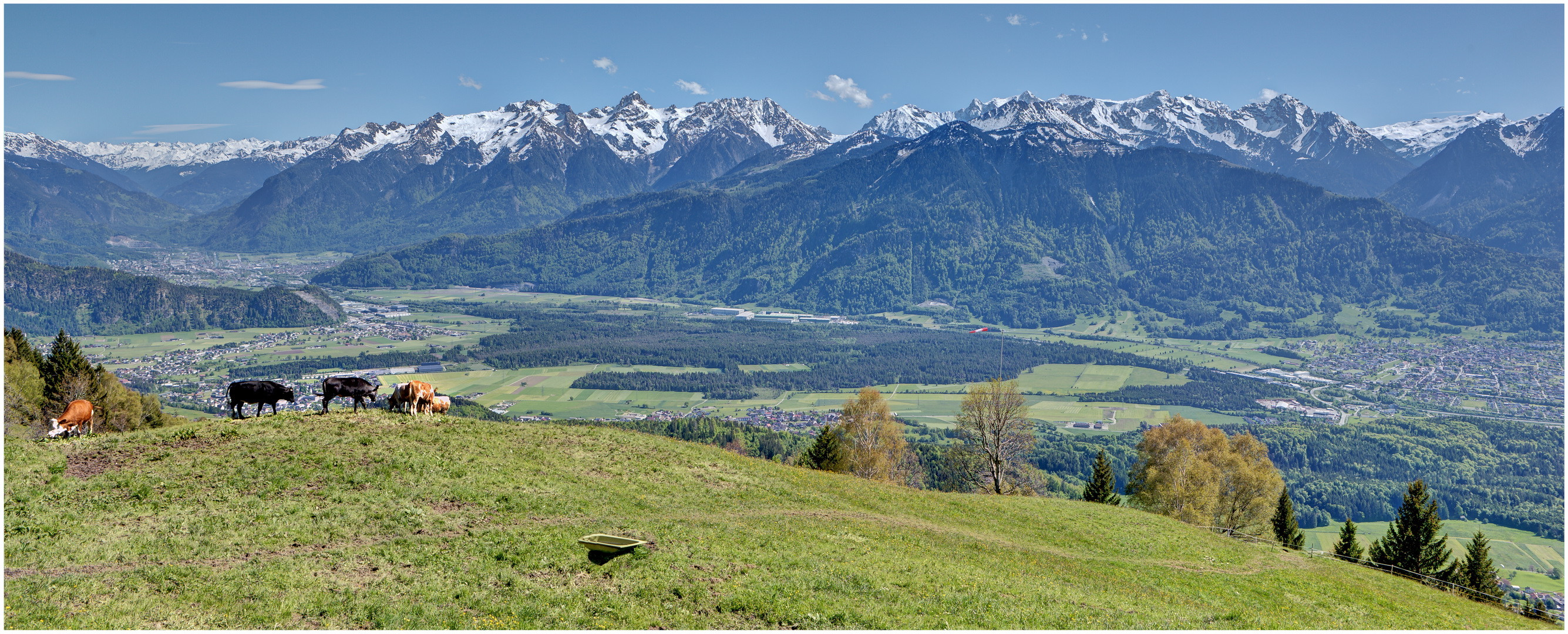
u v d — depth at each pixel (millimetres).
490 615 25500
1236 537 61812
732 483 45688
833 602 28906
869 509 46344
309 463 36969
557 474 40719
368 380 46938
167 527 29672
